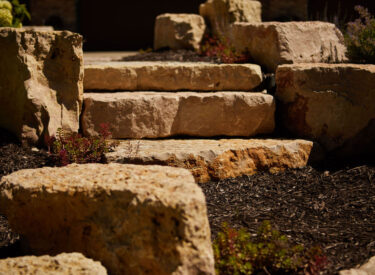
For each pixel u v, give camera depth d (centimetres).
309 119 530
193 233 256
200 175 453
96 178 298
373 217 386
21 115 484
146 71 571
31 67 486
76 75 502
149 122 518
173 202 257
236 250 295
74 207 287
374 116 502
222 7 928
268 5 1470
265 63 659
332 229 365
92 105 509
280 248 303
